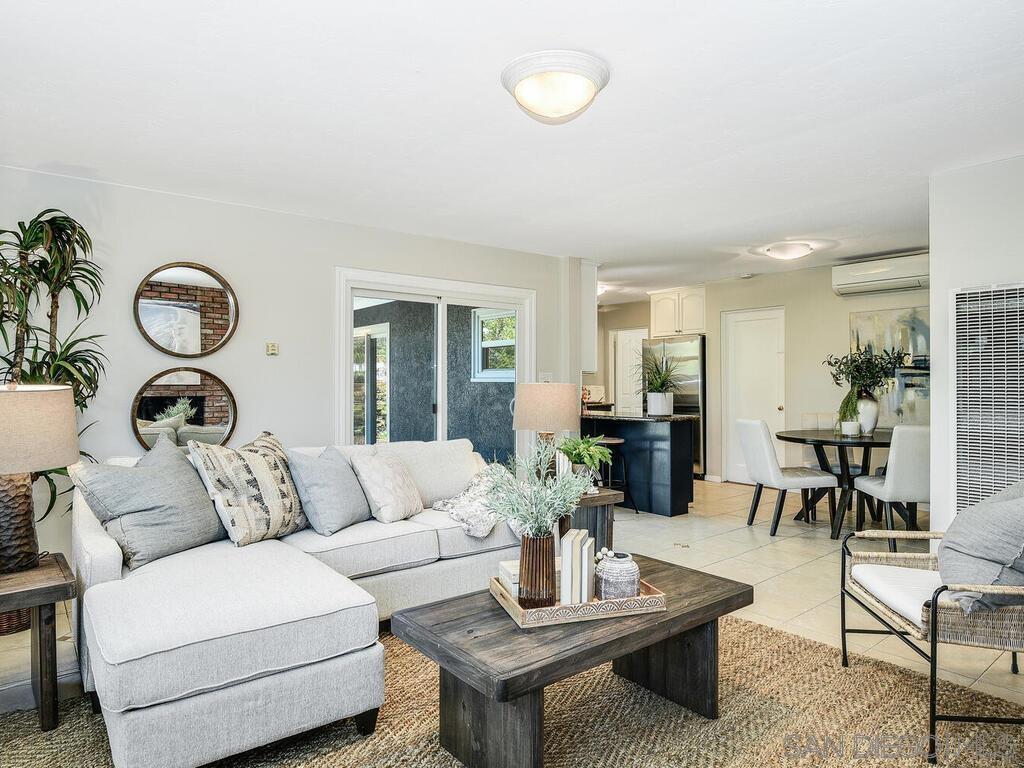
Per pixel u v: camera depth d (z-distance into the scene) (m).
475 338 5.73
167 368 4.06
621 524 5.55
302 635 2.08
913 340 6.16
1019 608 2.07
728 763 2.02
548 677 1.74
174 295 4.08
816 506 6.27
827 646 2.92
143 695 1.80
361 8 2.04
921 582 2.44
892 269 6.03
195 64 2.41
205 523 2.70
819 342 6.86
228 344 4.30
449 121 2.96
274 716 2.01
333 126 3.02
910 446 4.56
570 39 2.23
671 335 8.41
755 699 2.42
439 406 5.49
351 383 4.91
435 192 4.10
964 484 3.52
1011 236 3.46
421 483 3.71
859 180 3.88
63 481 3.67
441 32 2.19
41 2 1.99
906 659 2.79
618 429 6.35
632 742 2.14
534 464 2.30
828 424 6.73
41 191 3.66
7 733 2.19
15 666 2.72
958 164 3.58
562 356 6.28
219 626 1.96
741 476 7.74
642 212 4.61
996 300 3.44
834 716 2.30
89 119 2.93
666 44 2.27
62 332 3.70
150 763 1.80
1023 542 2.04
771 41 2.25
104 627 1.90
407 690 2.54
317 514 3.01
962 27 2.16
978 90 2.65
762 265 6.73
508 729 1.85
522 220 4.83
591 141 3.22
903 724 2.25
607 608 2.08
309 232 4.68
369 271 4.97
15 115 2.88
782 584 3.84
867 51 2.33
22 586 2.18
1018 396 3.34
